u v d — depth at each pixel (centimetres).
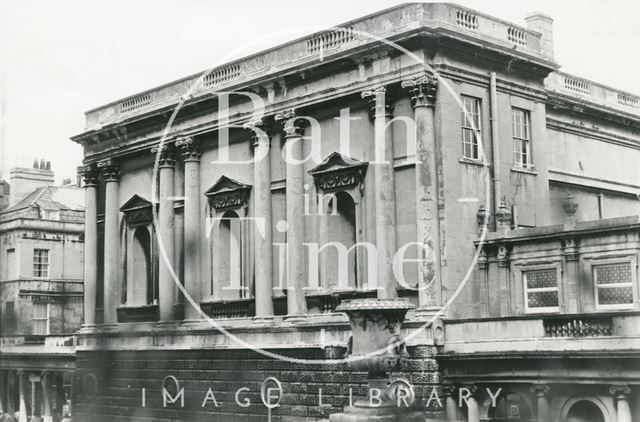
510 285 2992
